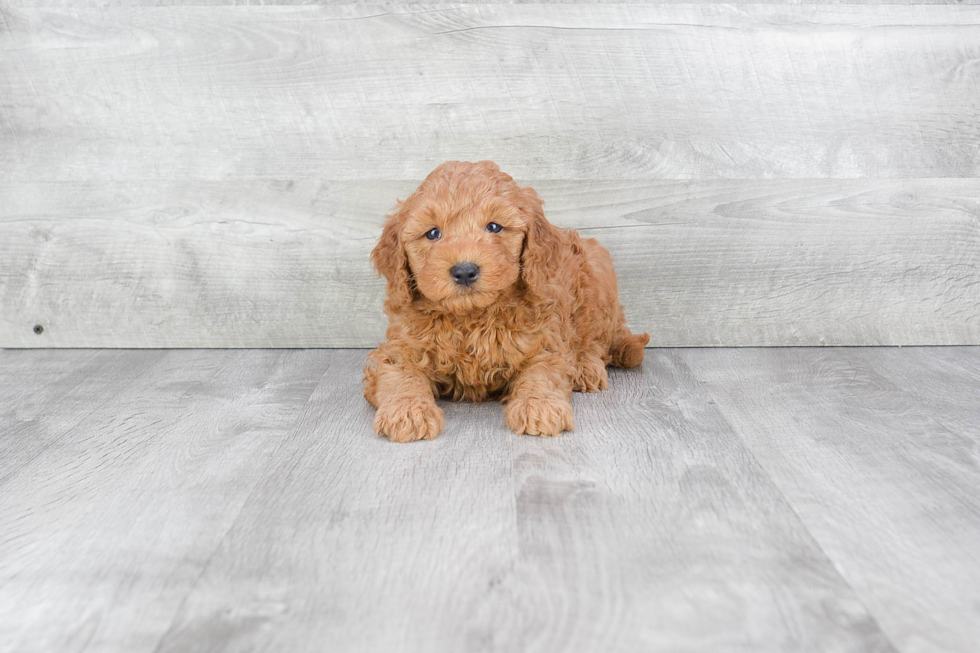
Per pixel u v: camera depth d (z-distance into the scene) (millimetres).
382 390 2469
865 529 1729
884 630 1382
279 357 3213
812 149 3166
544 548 1654
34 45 3109
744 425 2371
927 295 3271
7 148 3205
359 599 1485
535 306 2463
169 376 2951
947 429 2330
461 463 2100
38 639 1381
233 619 1433
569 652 1328
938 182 3178
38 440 2311
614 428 2354
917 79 3117
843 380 2832
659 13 3057
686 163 3176
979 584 1518
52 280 3297
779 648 1337
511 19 3059
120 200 3234
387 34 3080
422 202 2344
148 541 1709
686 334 3295
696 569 1571
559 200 3207
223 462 2129
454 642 1358
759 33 3076
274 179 3201
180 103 3154
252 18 3078
